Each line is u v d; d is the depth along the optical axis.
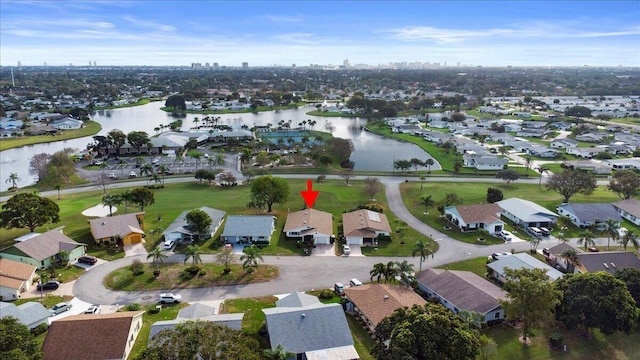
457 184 144.12
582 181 121.06
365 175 156.12
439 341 48.66
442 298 71.38
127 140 195.38
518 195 132.88
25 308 64.44
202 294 74.12
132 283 77.38
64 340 55.47
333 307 63.22
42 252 83.06
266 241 95.69
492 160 170.62
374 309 65.06
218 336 43.78
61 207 117.00
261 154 181.38
